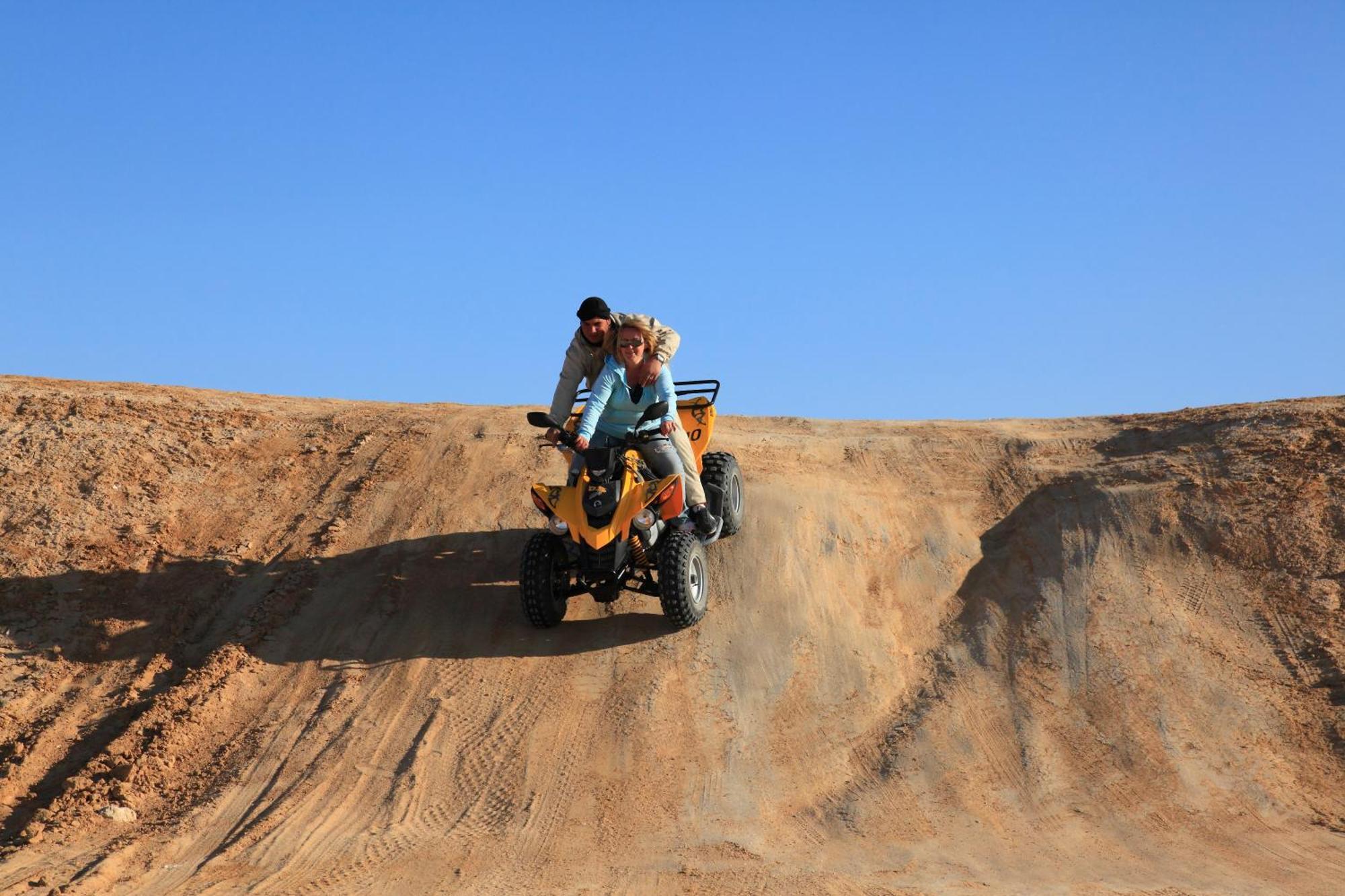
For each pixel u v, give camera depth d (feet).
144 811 23.71
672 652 28.96
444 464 41.04
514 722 26.30
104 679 29.17
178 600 32.53
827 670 28.73
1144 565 32.35
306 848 21.30
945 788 23.75
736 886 19.29
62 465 40.06
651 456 29.81
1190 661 28.04
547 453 42.01
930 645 30.55
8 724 27.20
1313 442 37.17
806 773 24.61
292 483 40.11
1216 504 34.27
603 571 28.40
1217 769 24.06
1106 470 38.42
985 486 39.65
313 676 28.81
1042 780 24.02
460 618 31.14
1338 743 24.76
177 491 39.01
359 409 49.55
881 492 39.19
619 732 25.76
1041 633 29.84
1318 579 30.60
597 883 19.52
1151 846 21.13
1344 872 19.71
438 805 23.30
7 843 22.26
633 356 28.94
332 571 33.76
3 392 47.34
